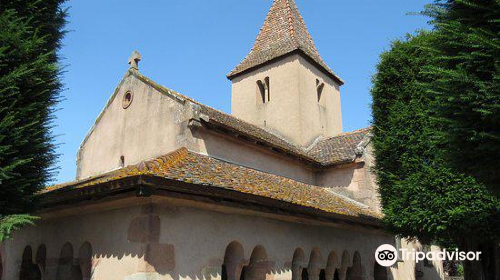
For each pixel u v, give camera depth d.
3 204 6.86
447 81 6.66
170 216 8.45
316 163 16.23
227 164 12.05
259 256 10.62
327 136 20.83
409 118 11.52
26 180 7.07
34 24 7.95
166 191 8.04
